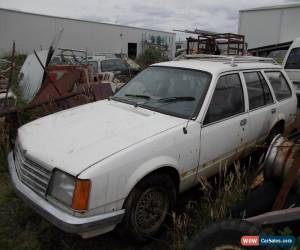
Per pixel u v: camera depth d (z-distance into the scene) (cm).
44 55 816
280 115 484
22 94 767
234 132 387
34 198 277
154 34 3766
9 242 308
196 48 1144
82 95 604
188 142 327
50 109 545
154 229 315
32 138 314
